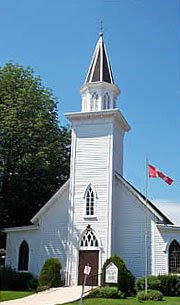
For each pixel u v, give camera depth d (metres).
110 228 35.50
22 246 39.56
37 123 41.00
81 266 35.59
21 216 45.50
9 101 41.09
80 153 37.97
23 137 40.44
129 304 26.28
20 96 42.00
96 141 37.75
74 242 36.22
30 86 43.22
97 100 39.44
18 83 43.56
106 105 39.56
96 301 27.73
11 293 31.95
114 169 37.28
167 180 35.78
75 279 35.34
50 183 45.22
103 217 35.91
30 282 35.16
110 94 39.88
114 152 37.59
